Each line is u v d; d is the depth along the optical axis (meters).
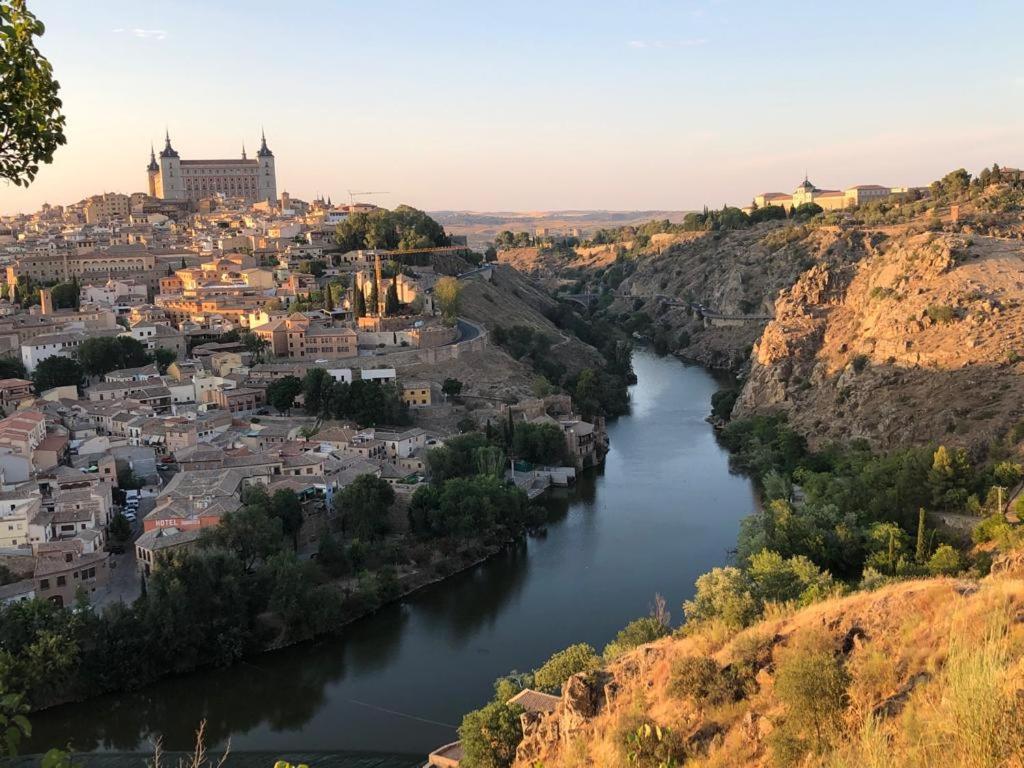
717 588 98.69
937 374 190.75
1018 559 84.94
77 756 99.81
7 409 195.50
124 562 141.00
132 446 178.12
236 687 113.81
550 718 63.12
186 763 96.25
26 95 28.52
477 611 131.12
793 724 45.62
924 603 53.94
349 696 109.81
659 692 57.69
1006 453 155.38
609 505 176.62
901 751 35.31
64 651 109.62
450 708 105.69
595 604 130.38
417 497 155.88
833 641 52.88
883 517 140.50
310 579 131.25
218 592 123.38
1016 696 33.28
